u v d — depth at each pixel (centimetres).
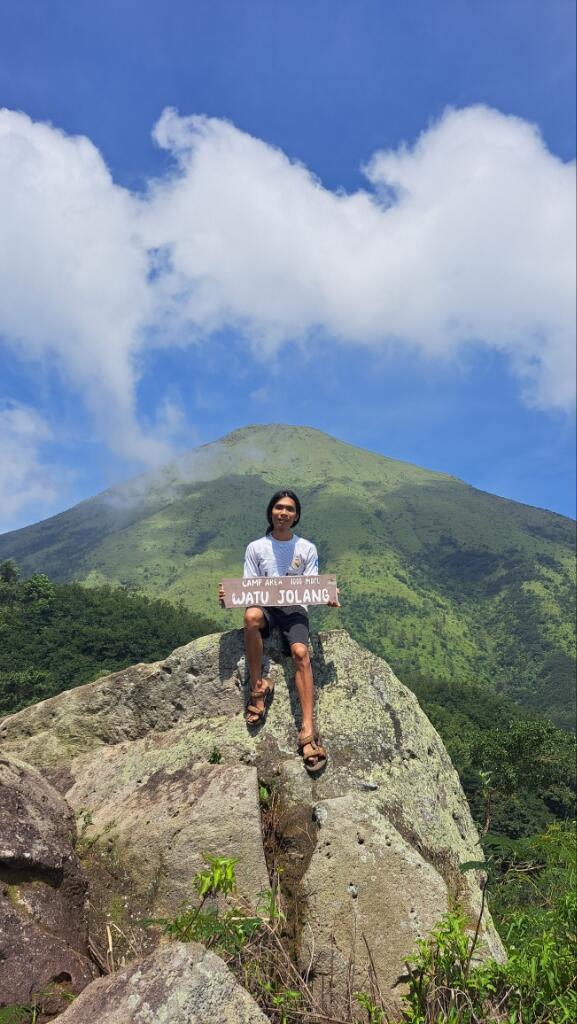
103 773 510
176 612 14912
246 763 473
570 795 3550
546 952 330
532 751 2831
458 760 3569
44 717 573
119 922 399
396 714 510
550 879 559
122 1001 263
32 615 12900
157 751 504
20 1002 308
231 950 333
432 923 390
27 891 365
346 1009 356
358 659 531
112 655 12144
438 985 339
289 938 384
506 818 3247
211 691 527
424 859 421
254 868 401
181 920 342
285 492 517
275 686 508
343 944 377
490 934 409
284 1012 316
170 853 412
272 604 497
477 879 454
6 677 9500
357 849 406
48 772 535
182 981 264
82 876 409
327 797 446
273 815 442
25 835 381
